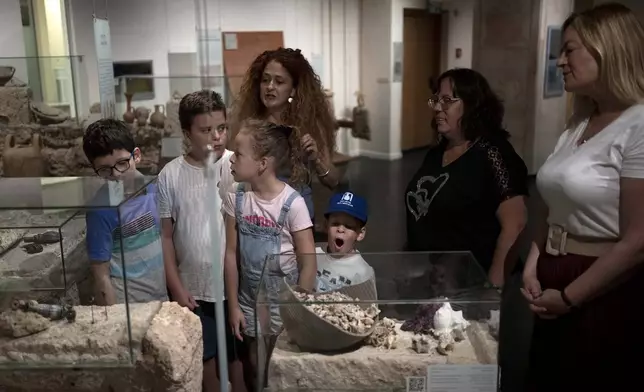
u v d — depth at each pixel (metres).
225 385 1.69
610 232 1.52
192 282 1.80
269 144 1.69
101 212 1.27
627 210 1.45
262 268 1.60
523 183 1.81
